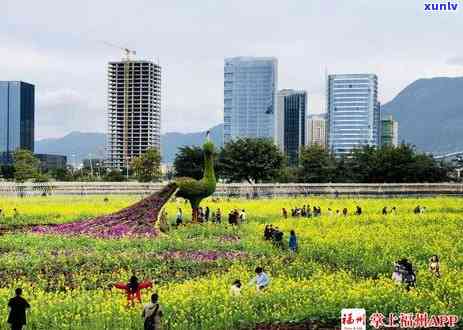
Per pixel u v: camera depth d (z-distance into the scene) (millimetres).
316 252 34594
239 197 81875
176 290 23703
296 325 20438
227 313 20406
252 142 107500
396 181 101688
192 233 43688
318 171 107250
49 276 29516
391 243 35562
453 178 111062
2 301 22219
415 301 21859
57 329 19328
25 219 53125
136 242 37812
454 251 33406
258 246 36750
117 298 23094
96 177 150875
